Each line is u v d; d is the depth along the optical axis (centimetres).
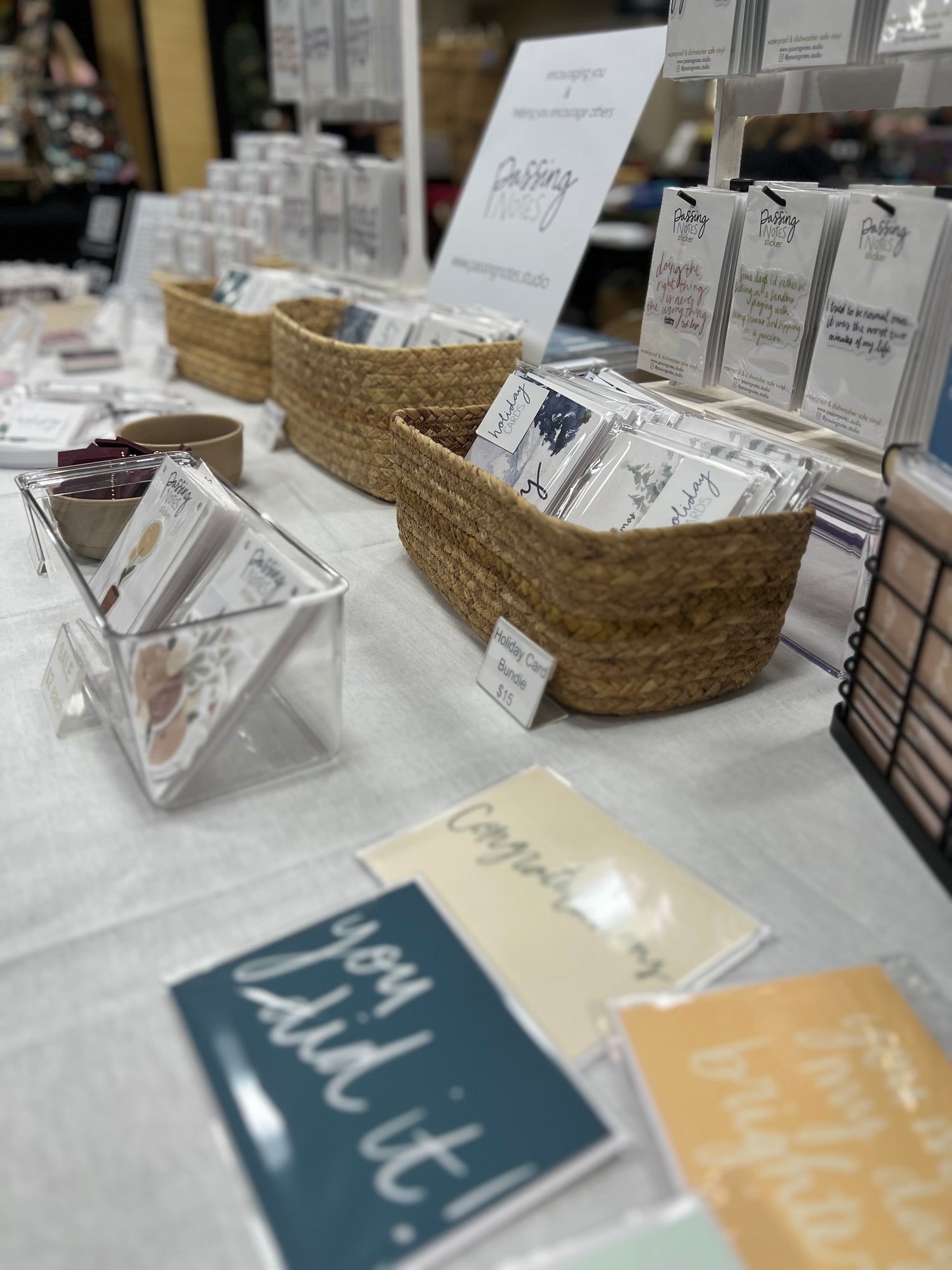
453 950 66
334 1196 51
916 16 89
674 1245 48
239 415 191
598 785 86
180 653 80
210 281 221
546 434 111
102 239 308
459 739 93
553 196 164
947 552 72
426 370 141
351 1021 61
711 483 94
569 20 446
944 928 70
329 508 149
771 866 76
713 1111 56
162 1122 56
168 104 342
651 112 468
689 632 92
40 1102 58
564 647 91
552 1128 55
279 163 231
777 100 117
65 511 111
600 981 65
